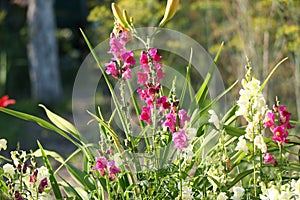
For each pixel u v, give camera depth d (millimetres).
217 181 2451
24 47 12047
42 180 2523
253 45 4816
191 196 2479
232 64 5363
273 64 4703
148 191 2555
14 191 2508
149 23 6598
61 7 14859
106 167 2502
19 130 8219
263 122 2463
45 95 10820
